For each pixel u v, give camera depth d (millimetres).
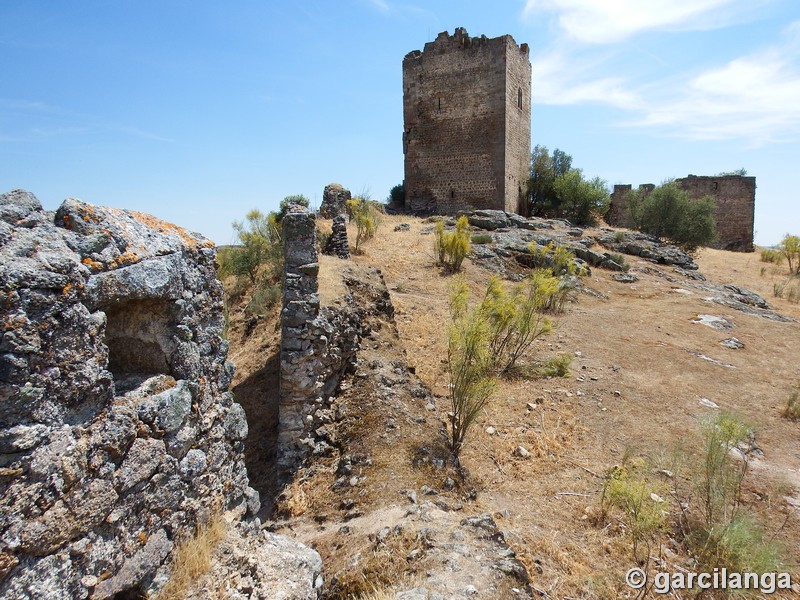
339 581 4387
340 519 6047
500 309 10836
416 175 32156
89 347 2654
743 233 36906
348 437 7512
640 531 5812
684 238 30359
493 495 6898
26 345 2309
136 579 2865
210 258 3936
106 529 2738
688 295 19516
